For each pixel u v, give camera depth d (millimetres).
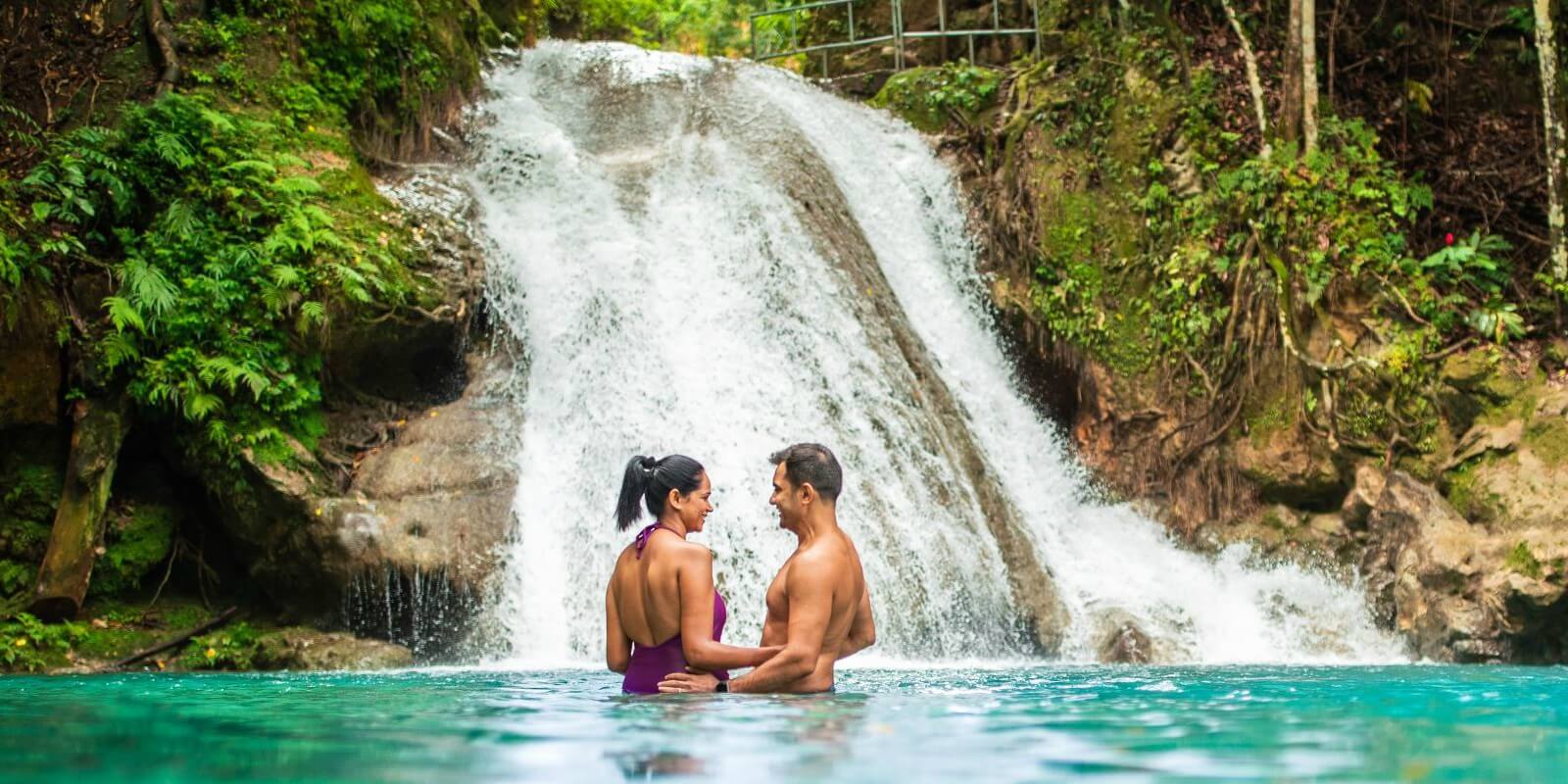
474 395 12039
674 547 4676
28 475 10484
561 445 11570
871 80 18875
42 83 12328
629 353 12406
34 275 10328
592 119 16266
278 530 10344
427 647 9977
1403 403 11969
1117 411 13836
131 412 10633
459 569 10078
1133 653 10320
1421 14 15203
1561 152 12727
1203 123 14570
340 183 12555
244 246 11172
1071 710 3998
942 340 14492
